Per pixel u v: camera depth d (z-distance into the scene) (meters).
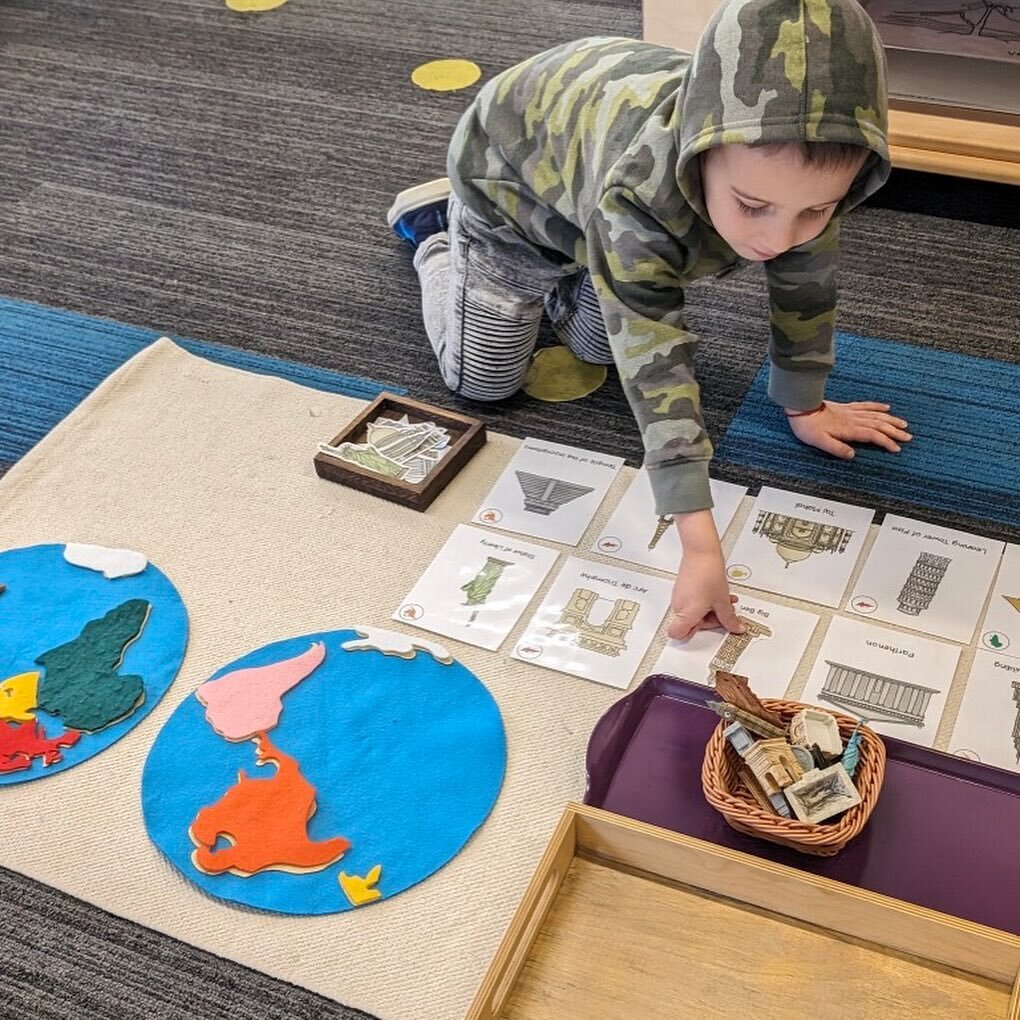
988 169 1.70
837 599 1.26
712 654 1.21
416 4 2.46
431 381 1.60
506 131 1.29
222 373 1.62
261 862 1.07
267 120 2.15
